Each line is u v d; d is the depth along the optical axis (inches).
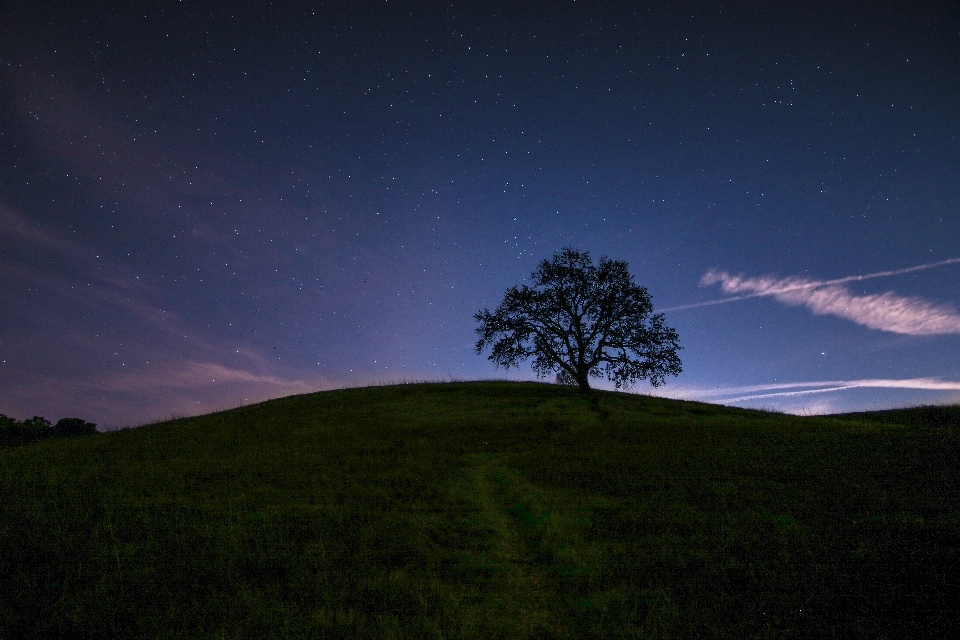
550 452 1000.9
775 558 489.1
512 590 454.0
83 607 409.1
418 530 582.9
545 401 1669.5
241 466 868.6
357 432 1231.5
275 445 1067.3
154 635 373.7
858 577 442.3
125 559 492.7
